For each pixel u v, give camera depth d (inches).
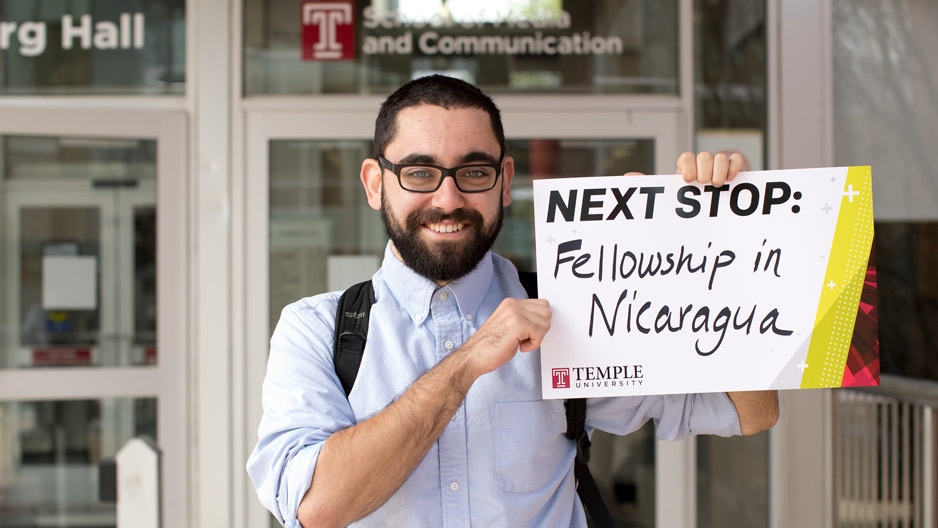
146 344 144.8
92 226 144.7
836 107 150.6
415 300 66.8
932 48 151.1
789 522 143.6
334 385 64.1
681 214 65.9
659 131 145.2
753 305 65.5
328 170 145.1
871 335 65.4
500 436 63.4
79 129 142.6
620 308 65.1
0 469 143.7
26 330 144.4
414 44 144.8
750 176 66.1
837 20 150.3
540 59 145.3
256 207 144.2
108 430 144.5
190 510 143.3
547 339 64.7
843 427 141.8
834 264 65.7
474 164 62.1
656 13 145.9
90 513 144.6
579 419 67.2
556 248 65.6
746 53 146.5
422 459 59.9
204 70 143.6
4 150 143.3
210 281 143.9
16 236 144.2
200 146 143.7
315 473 58.1
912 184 151.1
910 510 128.3
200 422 143.2
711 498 145.8
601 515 68.6
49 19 144.1
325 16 144.5
